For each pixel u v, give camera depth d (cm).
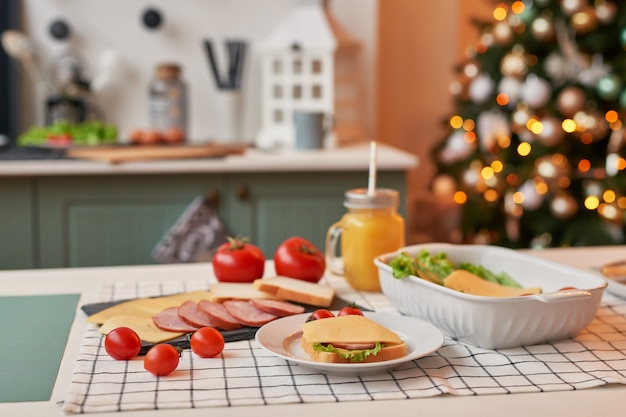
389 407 87
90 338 107
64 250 253
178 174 255
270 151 276
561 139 321
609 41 313
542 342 107
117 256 256
